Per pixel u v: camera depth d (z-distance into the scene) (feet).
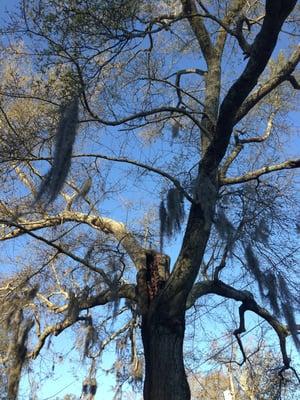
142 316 32.94
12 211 37.96
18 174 37.60
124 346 44.06
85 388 41.16
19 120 33.86
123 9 30.86
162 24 36.06
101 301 37.42
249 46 33.24
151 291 34.06
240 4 41.86
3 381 43.19
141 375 43.55
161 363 30.30
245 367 51.78
